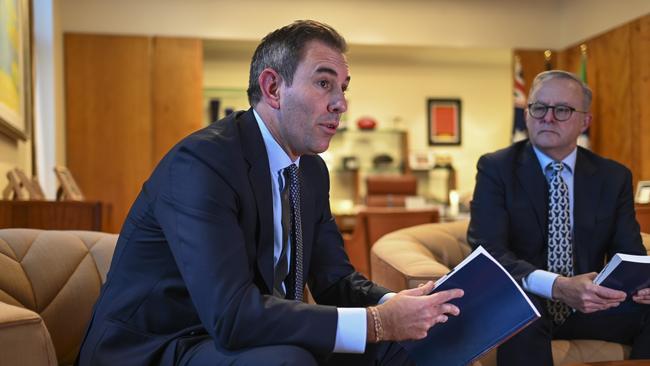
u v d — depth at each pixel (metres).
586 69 6.66
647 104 6.00
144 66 6.55
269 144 1.47
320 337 1.23
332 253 1.71
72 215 3.11
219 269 1.22
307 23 1.45
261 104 1.48
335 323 1.24
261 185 1.39
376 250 2.49
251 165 1.39
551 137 2.21
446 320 1.34
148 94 6.54
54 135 5.45
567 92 2.21
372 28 7.00
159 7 6.64
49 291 1.83
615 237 2.28
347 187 8.17
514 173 2.28
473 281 1.32
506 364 1.90
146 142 6.53
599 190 2.27
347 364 1.51
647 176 5.98
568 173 2.29
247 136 1.43
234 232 1.27
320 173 1.71
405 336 1.27
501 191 2.27
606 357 2.10
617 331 2.15
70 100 6.41
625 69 6.29
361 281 1.65
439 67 8.41
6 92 3.38
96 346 1.33
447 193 8.41
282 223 1.49
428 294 1.35
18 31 3.80
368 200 7.25
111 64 6.49
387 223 4.35
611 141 6.52
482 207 2.27
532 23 7.23
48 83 5.45
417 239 2.62
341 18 6.95
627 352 2.13
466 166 8.45
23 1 4.04
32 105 4.51
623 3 6.32
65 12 6.45
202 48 6.91
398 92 8.34
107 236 2.06
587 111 2.28
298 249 1.51
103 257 1.98
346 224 6.16
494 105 8.51
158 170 1.38
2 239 1.82
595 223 2.25
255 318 1.20
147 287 1.35
